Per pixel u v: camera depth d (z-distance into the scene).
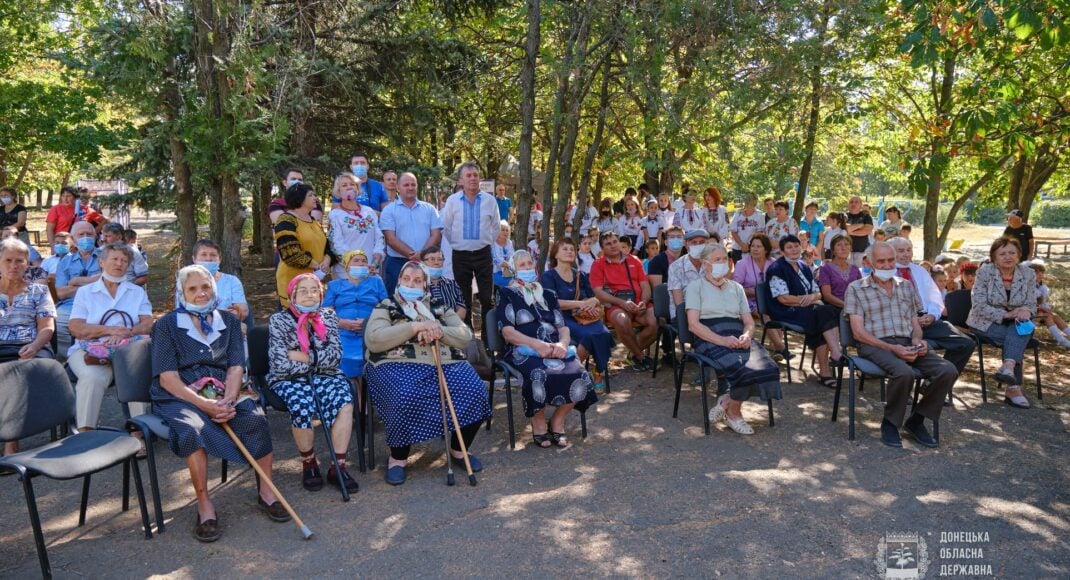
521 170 8.95
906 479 4.76
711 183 10.21
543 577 3.53
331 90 11.31
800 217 15.06
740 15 8.48
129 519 4.14
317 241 6.25
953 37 7.49
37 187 34.75
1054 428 5.80
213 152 7.61
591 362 7.44
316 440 5.45
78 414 4.82
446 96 12.16
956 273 9.27
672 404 6.38
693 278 7.13
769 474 4.82
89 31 8.55
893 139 14.72
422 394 4.65
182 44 8.10
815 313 6.95
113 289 5.15
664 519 4.15
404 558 3.70
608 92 10.51
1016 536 4.00
